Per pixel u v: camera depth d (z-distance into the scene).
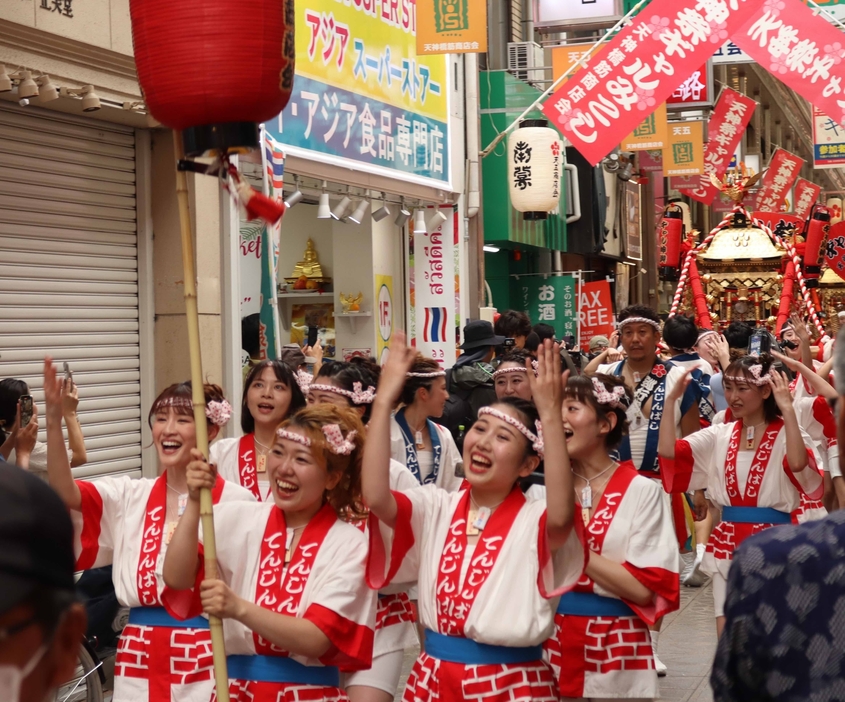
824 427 7.20
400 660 4.97
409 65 12.18
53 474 4.36
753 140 33.50
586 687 4.59
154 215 8.95
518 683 3.77
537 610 3.76
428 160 12.69
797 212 24.89
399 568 3.95
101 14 7.90
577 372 8.27
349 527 4.03
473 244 14.07
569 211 18.97
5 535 1.38
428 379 6.27
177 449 4.45
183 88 3.27
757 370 6.27
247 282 10.41
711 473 6.60
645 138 16.58
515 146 14.45
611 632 4.59
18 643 1.38
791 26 10.48
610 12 14.11
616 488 4.70
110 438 8.65
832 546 2.06
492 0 17.20
